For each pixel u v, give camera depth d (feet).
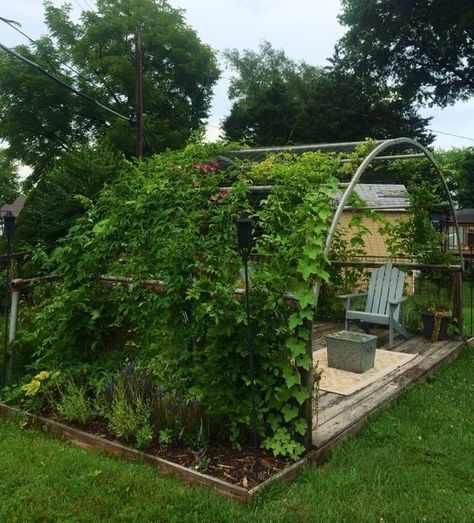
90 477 9.54
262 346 10.18
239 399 10.43
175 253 11.44
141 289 12.46
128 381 11.75
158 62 76.64
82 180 30.50
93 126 75.61
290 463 9.85
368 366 16.35
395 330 21.35
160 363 11.76
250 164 12.89
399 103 77.51
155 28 74.43
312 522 8.17
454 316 21.22
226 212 11.49
